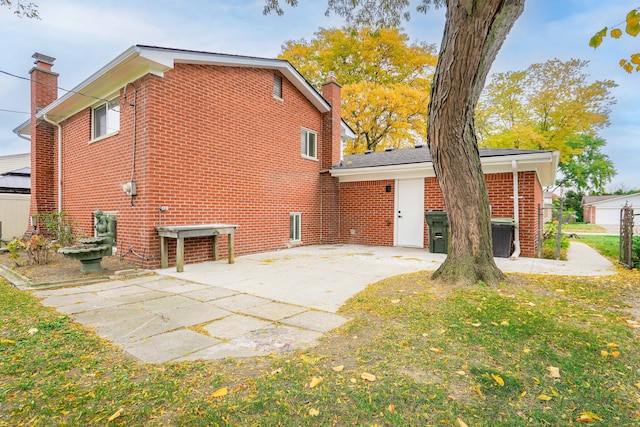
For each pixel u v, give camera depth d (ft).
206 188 26.86
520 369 8.64
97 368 8.89
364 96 68.33
